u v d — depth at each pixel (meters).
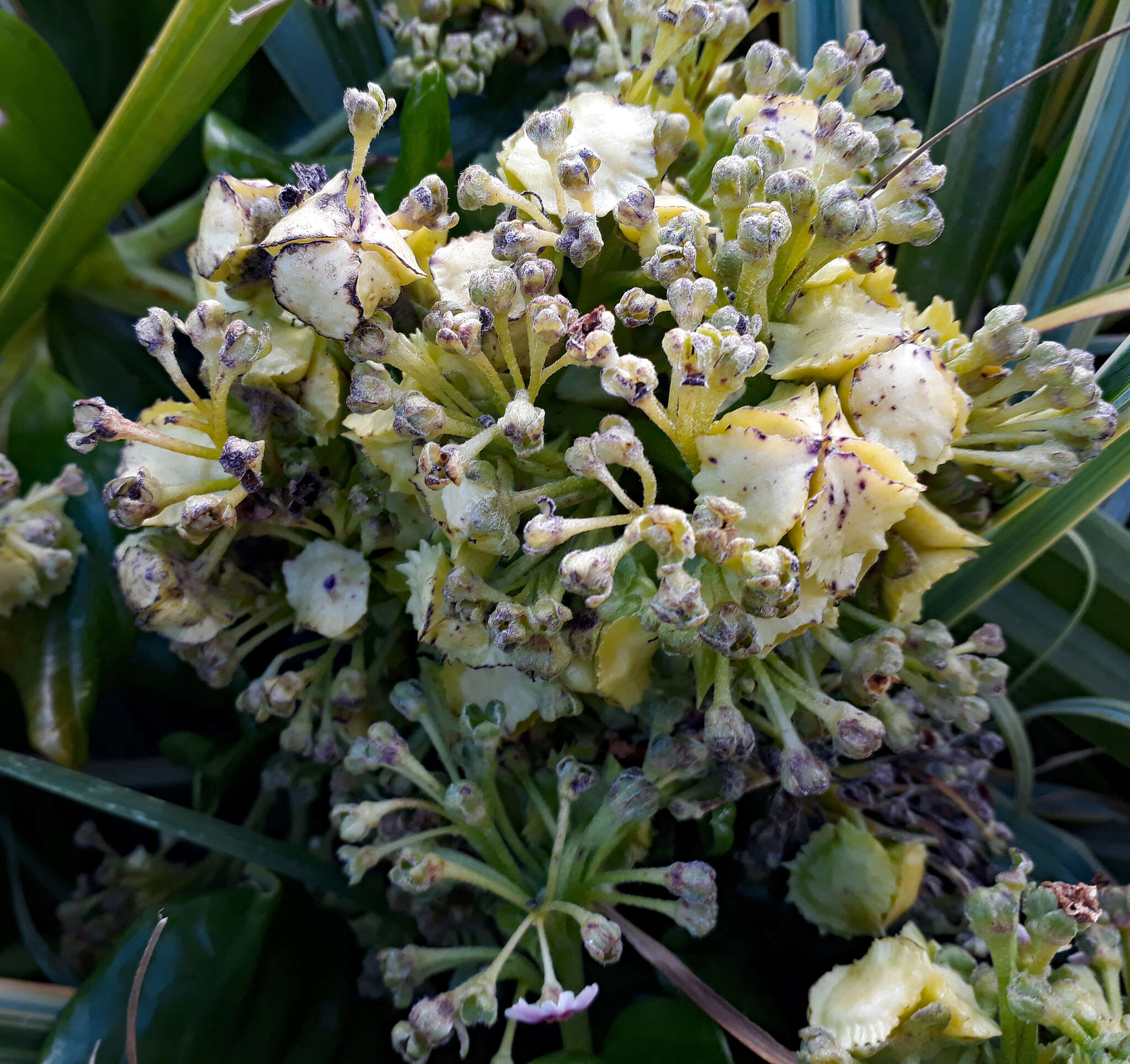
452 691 0.11
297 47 0.16
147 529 0.12
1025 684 0.15
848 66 0.11
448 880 0.11
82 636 0.14
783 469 0.08
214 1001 0.12
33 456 0.15
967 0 0.14
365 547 0.11
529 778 0.12
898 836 0.13
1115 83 0.14
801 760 0.09
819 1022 0.10
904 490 0.09
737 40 0.12
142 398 0.16
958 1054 0.10
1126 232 0.14
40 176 0.15
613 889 0.11
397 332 0.10
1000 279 0.17
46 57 0.15
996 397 0.10
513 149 0.10
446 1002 0.10
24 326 0.15
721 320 0.09
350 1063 0.13
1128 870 0.16
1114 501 0.16
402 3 0.14
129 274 0.16
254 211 0.10
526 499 0.09
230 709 0.17
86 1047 0.12
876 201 0.10
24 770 0.12
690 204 0.10
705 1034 0.11
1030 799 0.16
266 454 0.11
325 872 0.13
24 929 0.14
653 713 0.11
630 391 0.08
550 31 0.15
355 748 0.11
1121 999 0.11
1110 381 0.12
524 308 0.09
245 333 0.09
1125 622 0.14
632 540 0.08
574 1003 0.09
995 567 0.13
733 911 0.14
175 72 0.13
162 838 0.16
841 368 0.09
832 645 0.10
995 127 0.14
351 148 0.16
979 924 0.10
